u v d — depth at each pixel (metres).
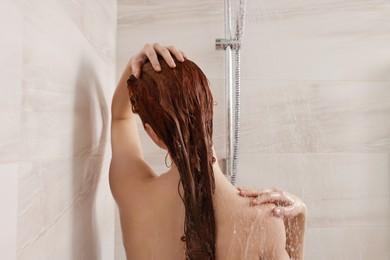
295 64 1.12
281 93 1.12
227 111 1.03
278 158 1.11
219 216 0.54
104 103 0.82
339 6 1.15
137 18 1.09
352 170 1.13
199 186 0.52
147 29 1.09
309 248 1.11
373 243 1.13
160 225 0.58
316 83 1.13
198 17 1.10
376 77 1.15
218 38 1.10
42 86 0.41
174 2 1.10
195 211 0.52
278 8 1.12
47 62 0.43
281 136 1.12
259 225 0.54
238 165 1.10
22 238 0.36
